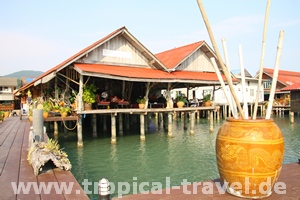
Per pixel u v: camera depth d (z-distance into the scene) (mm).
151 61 16516
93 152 12211
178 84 21594
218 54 3797
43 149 5512
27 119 18578
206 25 3672
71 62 13172
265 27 3943
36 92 23000
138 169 9609
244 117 3945
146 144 14234
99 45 14148
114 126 13977
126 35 15305
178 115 31266
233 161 3678
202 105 19516
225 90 4289
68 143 13977
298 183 4281
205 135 17547
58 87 16375
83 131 18875
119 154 11906
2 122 16203
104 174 8977
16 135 10445
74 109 13555
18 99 38438
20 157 6527
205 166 10000
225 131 3838
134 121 23016
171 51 21781
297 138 16766
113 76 12594
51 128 19875
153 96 19641
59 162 5246
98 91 17531
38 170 5016
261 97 33594
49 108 13070
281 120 27828
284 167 5180
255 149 3539
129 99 17953
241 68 4320
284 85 36500
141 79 13523
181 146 13812
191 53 18297
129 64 15961
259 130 3611
